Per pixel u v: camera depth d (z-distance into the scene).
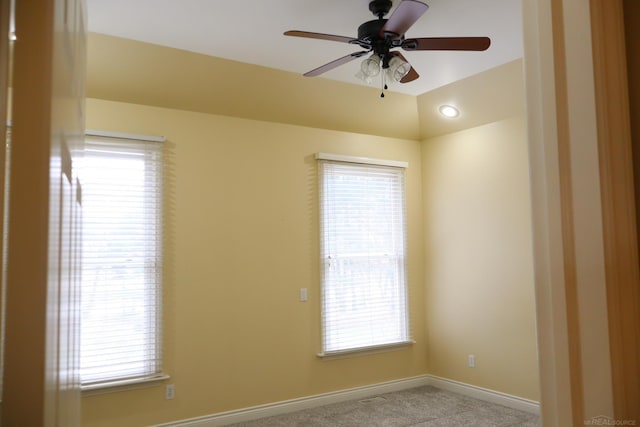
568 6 0.83
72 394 0.91
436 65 4.20
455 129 5.23
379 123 5.20
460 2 3.09
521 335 4.60
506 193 4.76
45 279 0.61
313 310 4.80
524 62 0.89
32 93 0.62
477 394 4.96
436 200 5.47
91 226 3.82
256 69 4.16
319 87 4.54
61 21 0.72
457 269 5.22
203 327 4.23
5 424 0.59
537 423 4.24
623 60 0.81
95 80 3.81
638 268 0.79
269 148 4.65
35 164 0.62
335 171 5.03
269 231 4.61
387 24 2.68
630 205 0.79
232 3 3.11
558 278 0.81
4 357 0.59
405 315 5.37
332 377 4.87
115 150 3.95
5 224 0.63
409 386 5.34
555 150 0.83
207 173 4.33
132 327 3.94
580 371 0.79
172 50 3.78
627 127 0.80
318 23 3.39
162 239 4.09
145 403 3.95
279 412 4.52
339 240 5.00
